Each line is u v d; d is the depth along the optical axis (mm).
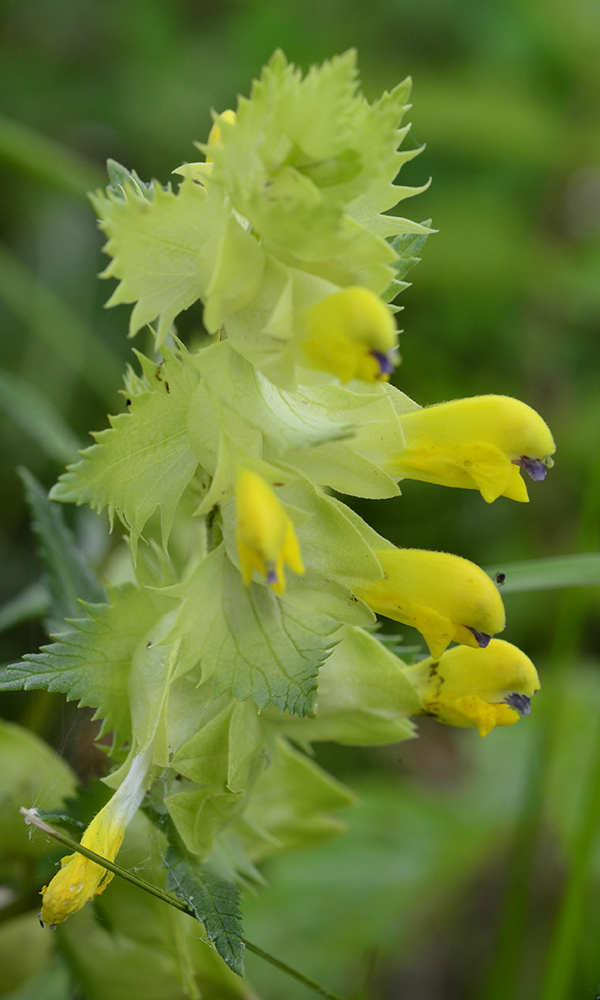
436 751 622
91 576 394
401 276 360
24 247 665
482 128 668
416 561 355
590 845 409
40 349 601
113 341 639
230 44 757
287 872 478
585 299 656
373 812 499
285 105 339
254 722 358
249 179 341
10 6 776
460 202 663
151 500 352
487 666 363
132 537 351
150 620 358
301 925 461
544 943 504
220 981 374
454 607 354
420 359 651
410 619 356
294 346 340
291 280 339
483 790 512
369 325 335
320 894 471
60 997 424
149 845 366
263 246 344
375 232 350
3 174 669
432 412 357
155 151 702
